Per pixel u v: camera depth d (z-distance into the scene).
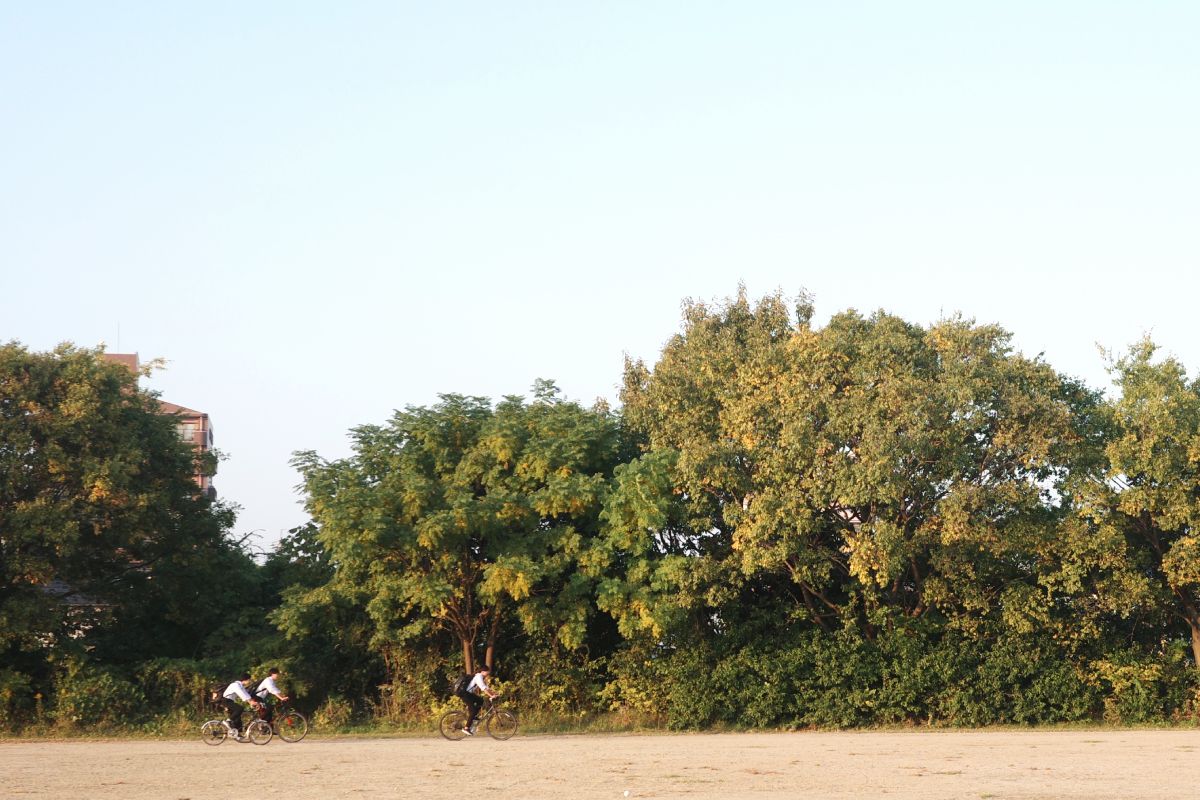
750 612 36.16
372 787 18.83
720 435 34.09
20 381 32.91
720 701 33.66
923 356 33.22
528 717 34.62
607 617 36.72
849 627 33.97
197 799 17.31
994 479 32.06
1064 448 31.98
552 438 34.69
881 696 33.53
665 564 33.06
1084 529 32.09
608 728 33.81
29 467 32.78
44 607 32.69
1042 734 30.70
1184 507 31.23
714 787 18.61
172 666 34.03
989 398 31.62
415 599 31.97
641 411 36.81
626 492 32.91
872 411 30.61
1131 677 33.28
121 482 32.50
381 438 35.03
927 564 34.88
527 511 33.81
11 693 32.25
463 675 32.62
